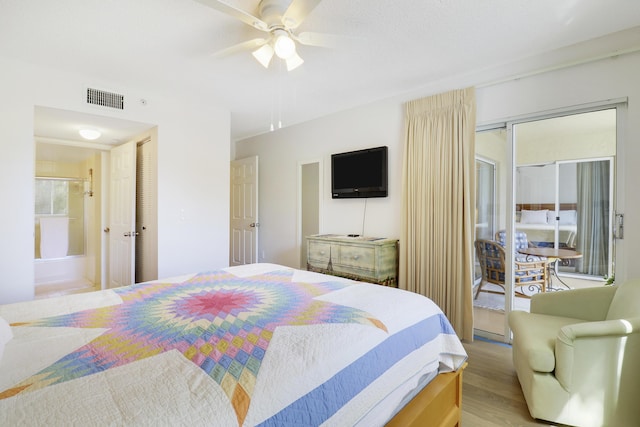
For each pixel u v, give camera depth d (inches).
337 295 67.1
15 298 98.8
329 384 40.1
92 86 113.1
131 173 139.8
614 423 63.1
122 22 79.3
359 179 142.5
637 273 84.4
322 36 72.6
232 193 215.8
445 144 114.7
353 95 133.0
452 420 61.1
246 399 33.5
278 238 190.2
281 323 51.1
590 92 90.3
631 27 83.4
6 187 97.4
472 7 74.5
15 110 98.7
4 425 27.6
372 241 124.5
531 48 94.2
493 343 109.7
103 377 35.6
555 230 101.5
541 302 88.2
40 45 90.4
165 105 132.0
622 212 86.8
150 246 137.3
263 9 67.6
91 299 64.4
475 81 110.3
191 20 78.5
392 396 49.1
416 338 55.6
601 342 63.3
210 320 52.7
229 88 123.8
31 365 38.2
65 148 175.6
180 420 29.6
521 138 105.7
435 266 116.7
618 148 87.4
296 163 177.6
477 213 118.2
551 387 66.1
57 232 199.2
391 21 80.0
